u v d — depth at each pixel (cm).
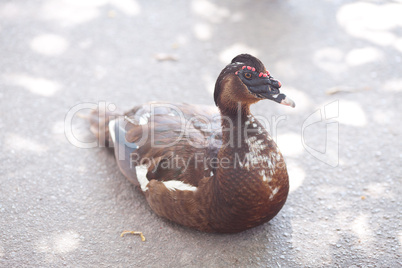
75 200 151
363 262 138
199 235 144
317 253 140
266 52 196
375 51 196
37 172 157
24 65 189
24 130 168
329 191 153
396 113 174
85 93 181
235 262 138
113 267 138
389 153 162
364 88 183
